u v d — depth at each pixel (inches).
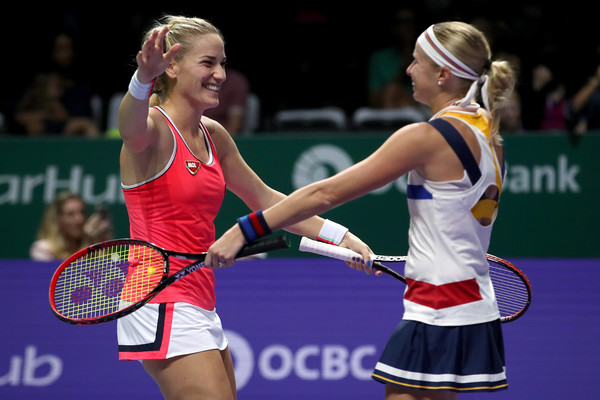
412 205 396.5
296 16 1202.0
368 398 718.5
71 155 828.6
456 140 382.0
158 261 433.7
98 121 1063.6
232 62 1226.6
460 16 1179.3
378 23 1232.8
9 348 748.6
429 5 1198.3
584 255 779.4
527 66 1090.7
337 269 745.6
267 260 749.9
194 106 443.2
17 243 820.0
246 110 1016.2
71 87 1045.8
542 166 789.9
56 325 750.5
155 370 430.3
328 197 391.5
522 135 794.2
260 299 743.1
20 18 1238.3
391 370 388.8
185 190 431.8
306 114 982.4
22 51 1232.8
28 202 824.3
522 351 724.0
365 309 737.0
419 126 386.9
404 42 1053.8
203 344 426.6
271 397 723.4
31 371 744.3
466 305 384.2
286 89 1128.2
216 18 1270.9
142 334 426.3
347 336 732.0
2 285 761.0
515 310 553.0
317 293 742.5
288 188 807.1
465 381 381.7
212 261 404.2
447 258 384.5
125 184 438.6
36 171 828.0
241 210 798.5
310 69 1125.1
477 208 387.5
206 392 417.7
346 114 1104.8
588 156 784.9
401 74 1031.0
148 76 392.8
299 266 748.0
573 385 716.0
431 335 383.6
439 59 398.0
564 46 1098.1
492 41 1063.0
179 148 433.1
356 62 1135.6
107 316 413.4
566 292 729.0
